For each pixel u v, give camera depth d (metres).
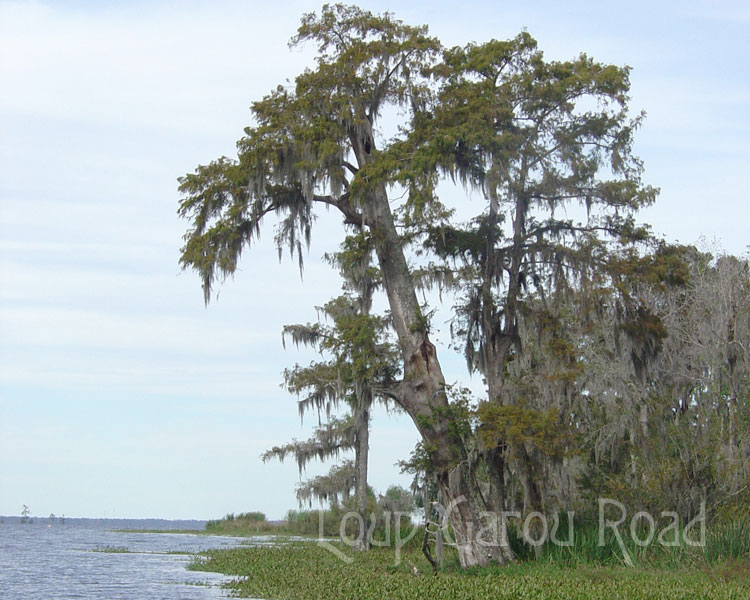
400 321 31.09
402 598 22.89
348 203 31.78
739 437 32.78
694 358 37.94
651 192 31.11
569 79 30.61
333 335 42.69
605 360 33.97
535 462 29.19
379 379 31.45
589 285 30.31
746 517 27.78
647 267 30.64
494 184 29.31
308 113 30.80
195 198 31.78
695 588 22.53
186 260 30.95
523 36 31.16
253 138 30.30
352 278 41.91
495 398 31.20
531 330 32.09
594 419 32.94
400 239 32.47
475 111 29.98
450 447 29.75
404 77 31.77
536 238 32.03
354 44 31.31
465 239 32.22
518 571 27.45
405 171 28.88
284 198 31.77
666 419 31.73
